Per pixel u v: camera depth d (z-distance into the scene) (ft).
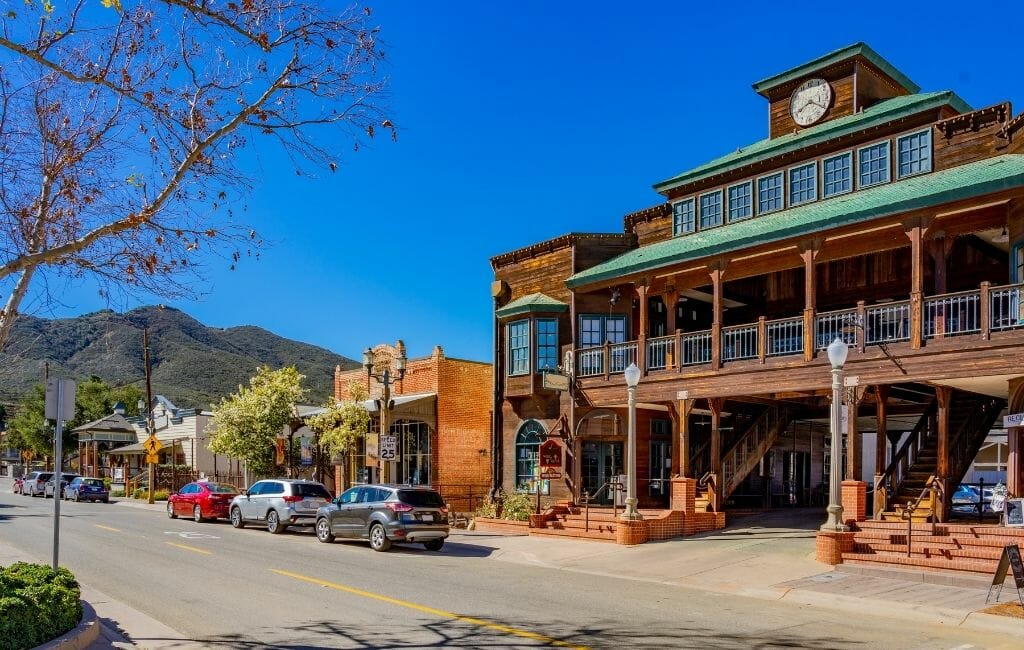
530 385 87.81
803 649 29.99
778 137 79.97
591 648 29.63
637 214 88.48
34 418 214.90
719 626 34.50
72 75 31.60
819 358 60.03
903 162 66.59
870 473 109.81
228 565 53.47
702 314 91.61
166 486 151.64
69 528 82.84
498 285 94.94
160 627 32.83
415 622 34.24
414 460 113.19
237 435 116.78
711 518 70.03
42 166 33.09
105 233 31.65
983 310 51.57
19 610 26.11
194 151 32.91
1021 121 58.23
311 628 32.83
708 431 88.53
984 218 57.62
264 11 32.83
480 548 67.26
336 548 66.69
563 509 77.00
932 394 67.62
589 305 85.35
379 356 120.78
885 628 34.58
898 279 72.28
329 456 117.08
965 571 45.91
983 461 104.42
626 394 74.90
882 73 75.66
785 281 81.61
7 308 31.24
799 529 68.64
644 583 48.70
